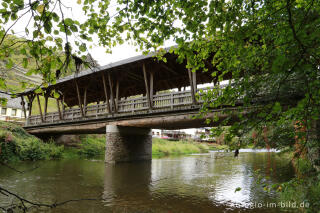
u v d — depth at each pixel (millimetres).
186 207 5703
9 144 14406
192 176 10172
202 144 36250
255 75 2629
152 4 2809
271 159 17906
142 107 12180
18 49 1971
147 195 6812
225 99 2713
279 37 2205
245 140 2631
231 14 2643
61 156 17797
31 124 20234
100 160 17188
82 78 15125
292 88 2070
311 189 3418
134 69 14023
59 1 1944
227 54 3041
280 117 2453
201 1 2721
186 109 10180
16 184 8039
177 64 12961
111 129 13742
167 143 32719
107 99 13711
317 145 3275
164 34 2969
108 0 2752
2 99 2025
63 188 7594
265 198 6438
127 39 3029
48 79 2193
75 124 16219
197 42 3000
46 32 1998
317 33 1138
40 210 5324
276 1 2475
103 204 5875
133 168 12328
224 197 6594
